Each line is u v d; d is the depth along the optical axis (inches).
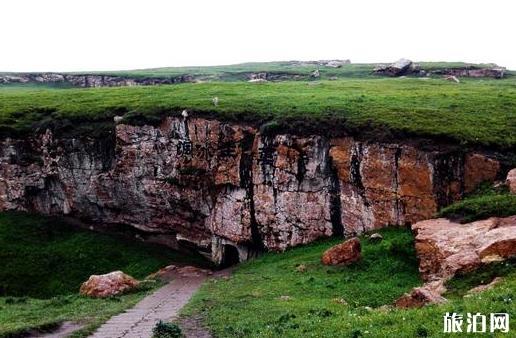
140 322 1024.2
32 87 5526.6
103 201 2394.2
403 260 1503.4
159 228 2343.8
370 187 1878.7
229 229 2161.7
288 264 1715.1
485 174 1742.1
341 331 737.6
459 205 1497.3
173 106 2325.3
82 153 2389.3
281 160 2047.2
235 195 2149.4
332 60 7362.2
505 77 4434.1
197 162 2229.3
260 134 2090.3
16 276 1978.3
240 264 2070.6
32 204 2465.6
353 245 1529.3
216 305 1170.6
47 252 2133.4
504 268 1064.8
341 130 1972.2
